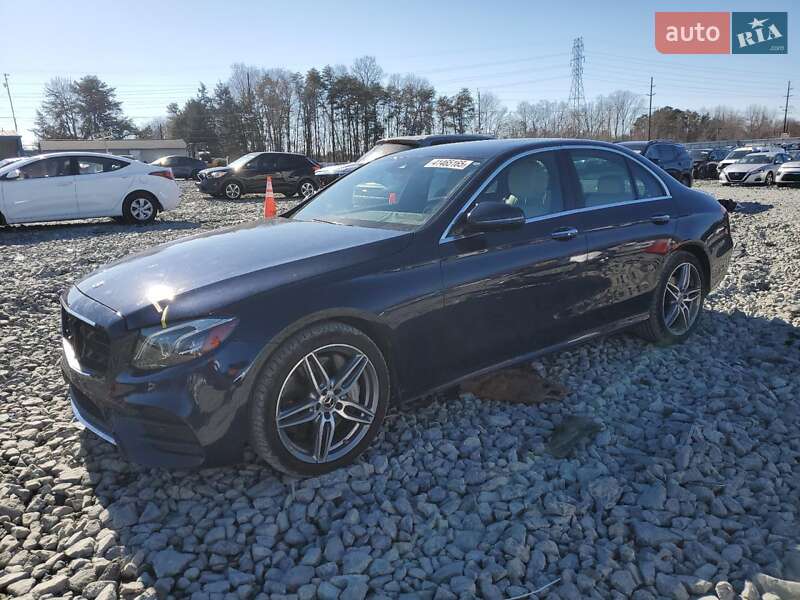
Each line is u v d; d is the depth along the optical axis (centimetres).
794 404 342
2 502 267
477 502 263
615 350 432
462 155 375
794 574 217
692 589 212
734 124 9581
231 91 8256
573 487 273
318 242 310
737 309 520
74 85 9012
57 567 231
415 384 312
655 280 415
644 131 8981
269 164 1950
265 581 223
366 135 8000
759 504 259
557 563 228
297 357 264
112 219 1378
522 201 355
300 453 273
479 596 213
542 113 7244
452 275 313
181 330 251
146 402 248
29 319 552
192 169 3606
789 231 967
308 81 7919
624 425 325
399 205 350
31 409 361
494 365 340
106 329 258
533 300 347
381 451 305
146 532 247
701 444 296
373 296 286
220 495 270
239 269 279
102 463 297
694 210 444
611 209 393
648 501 257
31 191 1147
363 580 218
